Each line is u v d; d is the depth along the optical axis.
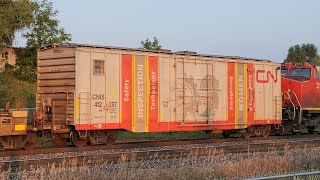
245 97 23.72
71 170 12.34
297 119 26.33
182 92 21.27
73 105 18.14
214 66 22.52
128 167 13.94
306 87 26.34
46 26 39.59
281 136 25.02
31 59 39.25
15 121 17.09
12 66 39.44
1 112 17.56
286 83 26.78
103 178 11.83
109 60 19.09
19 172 12.57
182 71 21.31
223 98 22.81
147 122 20.09
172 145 19.92
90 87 18.53
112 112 19.09
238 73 23.52
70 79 18.44
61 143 19.31
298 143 20.69
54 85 19.00
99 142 19.22
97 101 18.70
